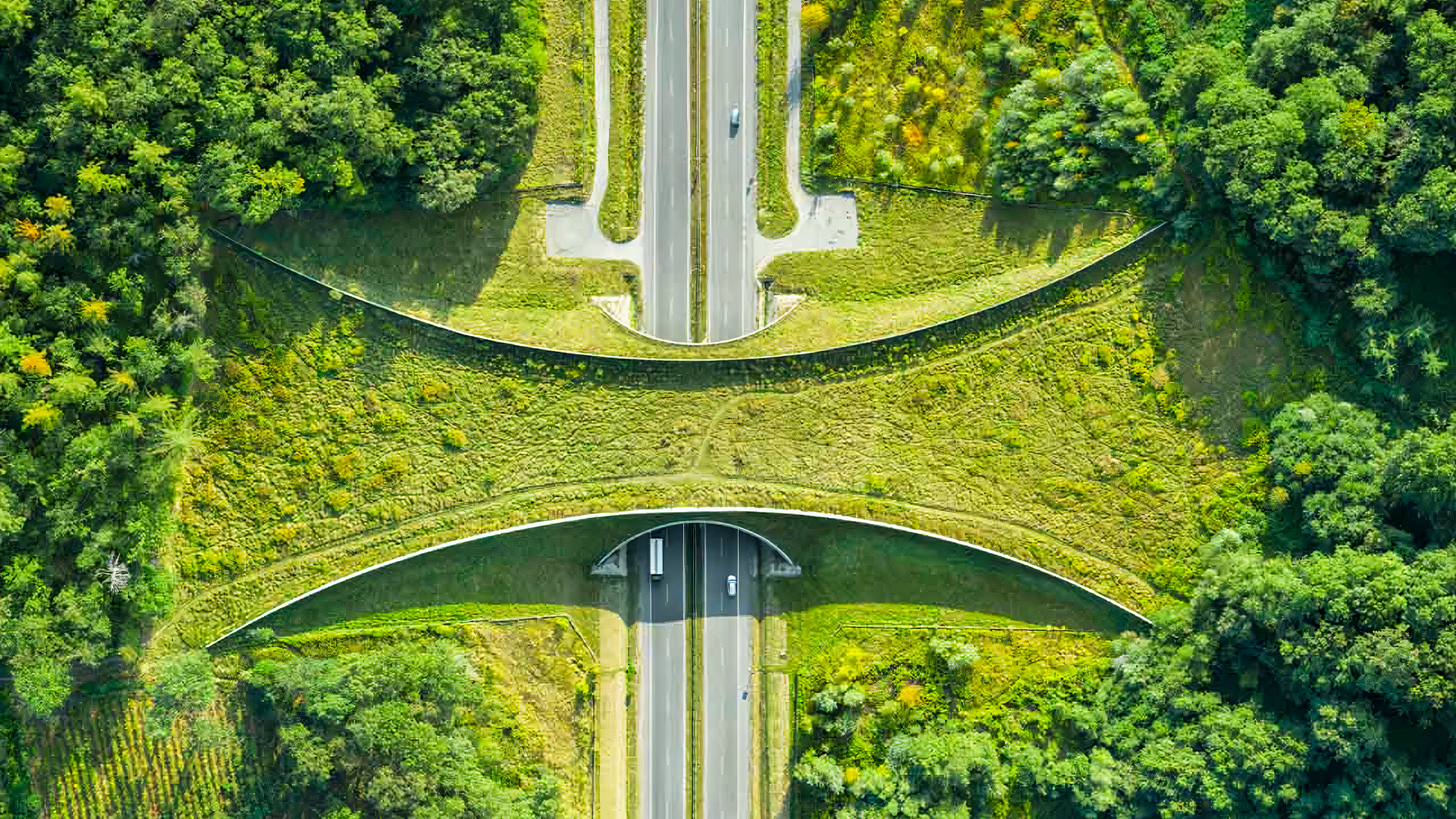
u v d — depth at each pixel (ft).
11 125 219.41
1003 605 256.93
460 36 244.83
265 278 249.75
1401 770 231.09
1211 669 245.24
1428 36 228.43
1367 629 227.81
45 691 226.38
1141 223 253.44
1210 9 250.57
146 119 224.33
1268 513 248.11
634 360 254.68
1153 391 253.03
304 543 251.39
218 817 249.14
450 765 242.78
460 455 254.06
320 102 231.50
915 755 245.24
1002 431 255.50
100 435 227.61
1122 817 240.32
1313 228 234.17
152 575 240.53
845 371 255.91
